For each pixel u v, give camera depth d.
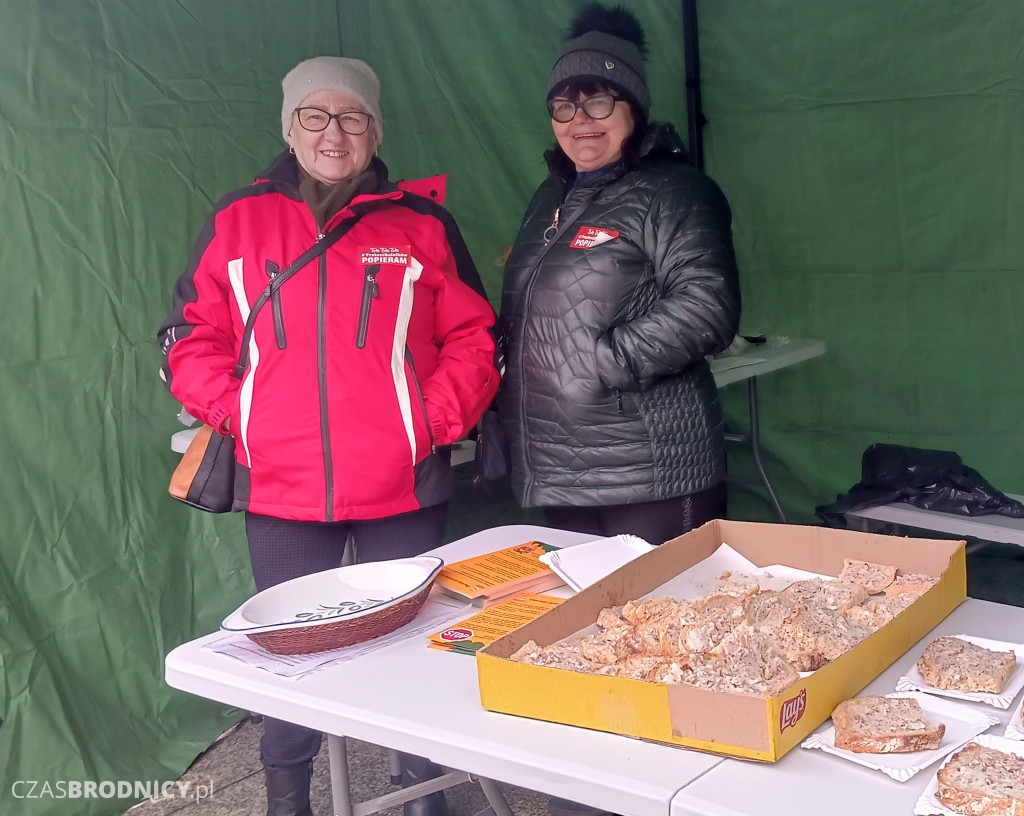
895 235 3.44
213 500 1.98
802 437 3.72
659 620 1.25
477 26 3.25
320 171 1.96
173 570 2.69
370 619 1.35
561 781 1.00
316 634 1.32
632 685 1.05
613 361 2.08
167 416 2.66
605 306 2.11
